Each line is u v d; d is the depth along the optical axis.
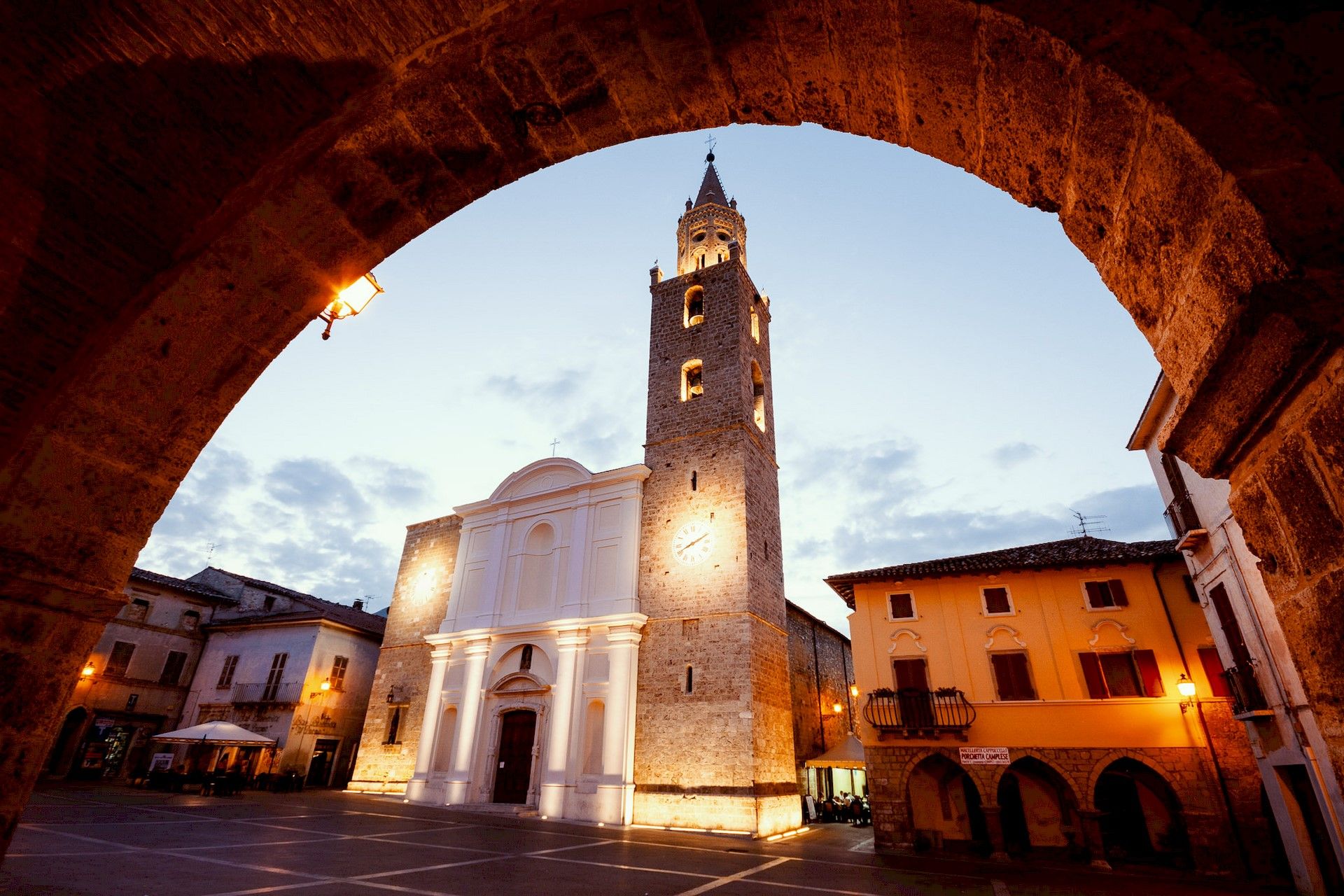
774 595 28.47
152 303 3.31
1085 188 3.07
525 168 4.16
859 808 29.92
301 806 23.39
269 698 33.25
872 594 21.84
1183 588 18.80
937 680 20.11
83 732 31.45
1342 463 2.13
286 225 3.65
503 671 28.88
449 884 11.09
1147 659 18.42
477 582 32.44
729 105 3.89
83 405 3.21
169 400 3.55
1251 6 2.15
